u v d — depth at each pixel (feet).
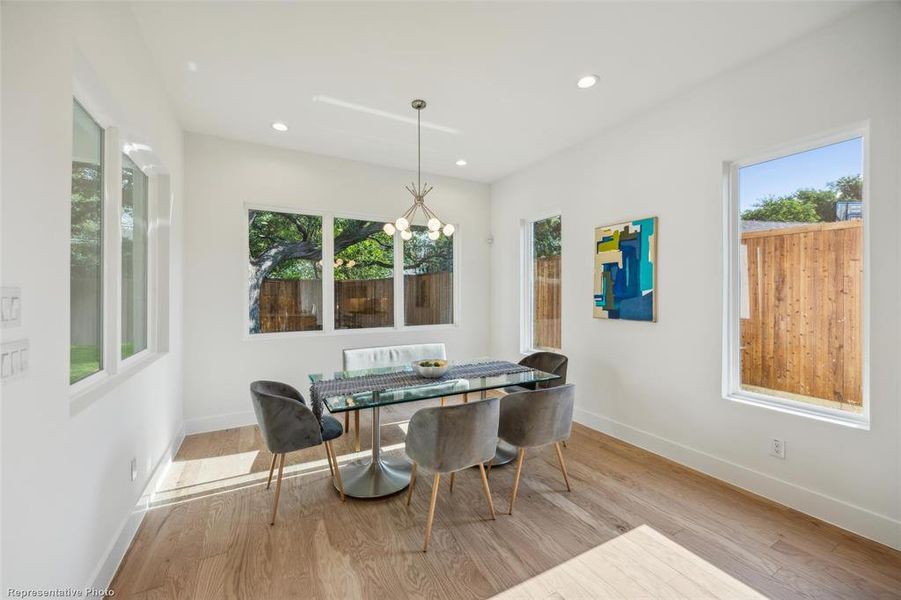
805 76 7.06
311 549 6.17
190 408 11.21
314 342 12.99
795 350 7.54
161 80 8.38
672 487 8.08
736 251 8.41
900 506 6.03
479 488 8.12
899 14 5.99
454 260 16.06
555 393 7.31
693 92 8.90
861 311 6.70
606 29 6.91
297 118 10.37
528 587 5.39
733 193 8.42
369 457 9.66
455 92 9.07
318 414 7.95
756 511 7.17
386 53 7.59
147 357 8.20
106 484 5.36
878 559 5.85
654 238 9.71
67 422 4.29
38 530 3.73
